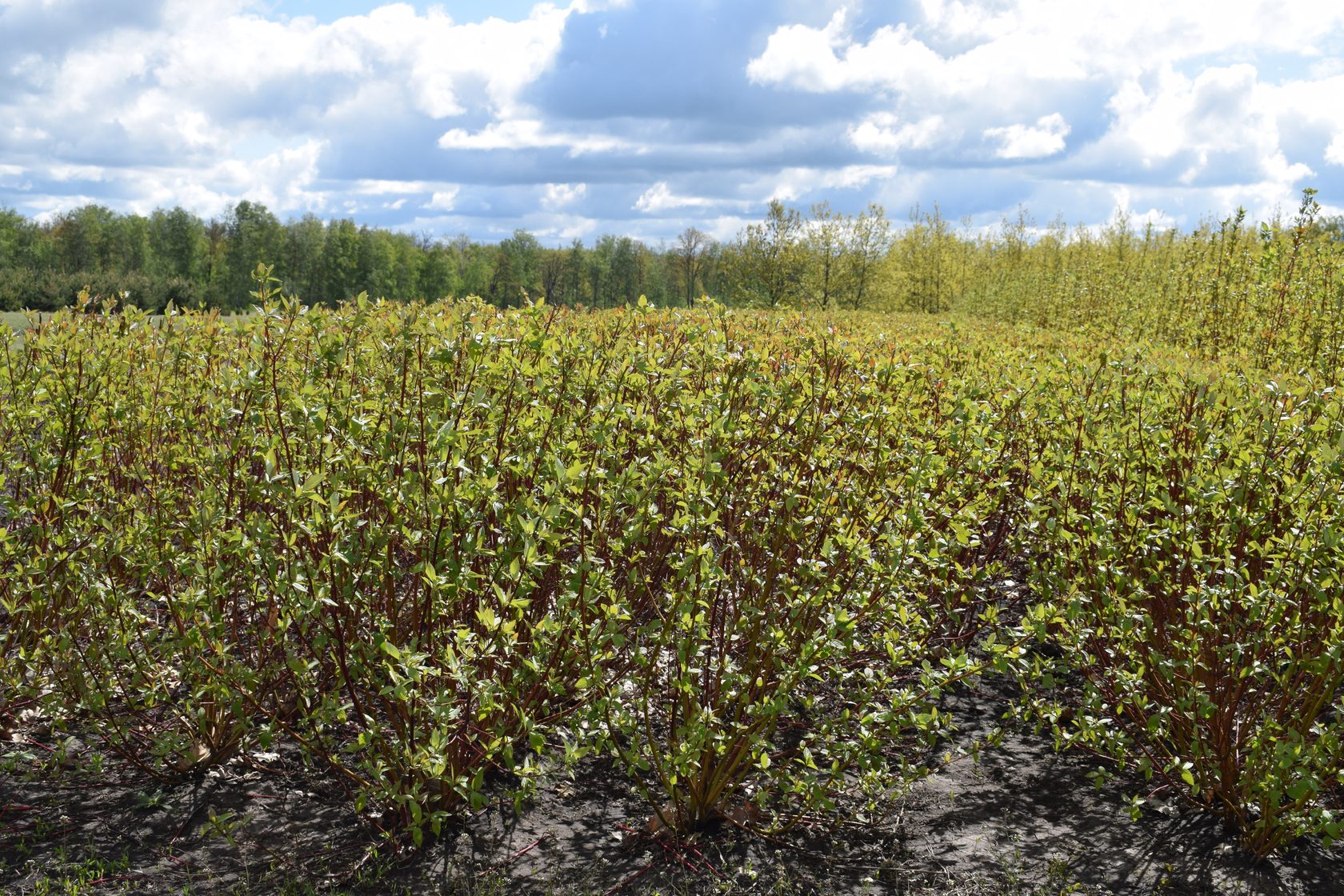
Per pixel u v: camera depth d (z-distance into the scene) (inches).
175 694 154.2
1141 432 170.2
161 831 132.4
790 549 146.6
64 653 136.3
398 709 132.0
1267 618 133.6
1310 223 350.6
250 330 142.9
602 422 138.5
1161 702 153.7
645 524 127.3
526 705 134.6
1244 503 148.6
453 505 121.3
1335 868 131.3
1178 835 139.2
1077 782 154.8
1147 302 566.9
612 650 135.0
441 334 137.4
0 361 164.7
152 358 192.4
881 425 155.1
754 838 135.5
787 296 1546.5
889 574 134.0
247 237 3238.2
